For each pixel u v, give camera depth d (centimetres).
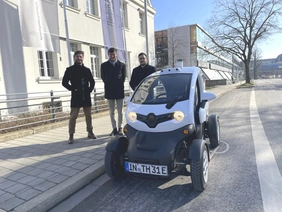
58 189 319
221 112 1020
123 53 1241
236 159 438
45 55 1034
